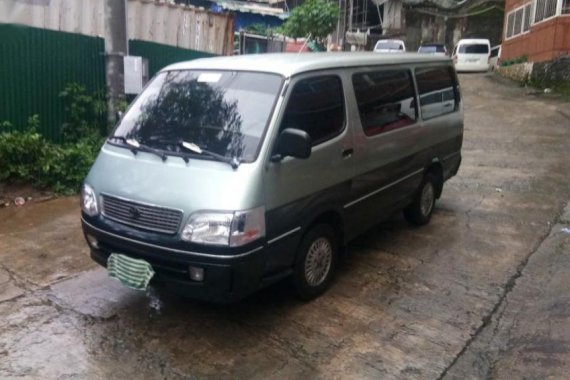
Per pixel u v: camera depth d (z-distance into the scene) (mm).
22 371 3455
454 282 4734
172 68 4789
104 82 8289
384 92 5125
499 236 5852
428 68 6039
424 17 35656
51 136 7742
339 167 4430
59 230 5797
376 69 5070
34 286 4566
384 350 3703
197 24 10578
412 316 4156
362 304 4340
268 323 4047
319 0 22266
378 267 5051
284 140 3762
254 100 4062
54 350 3684
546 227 6098
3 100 7117
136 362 3559
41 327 3959
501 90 20016
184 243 3572
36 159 7031
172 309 4234
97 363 3549
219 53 11312
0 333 3873
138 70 7730
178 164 3846
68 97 7812
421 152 5793
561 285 4617
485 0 33656
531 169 8859
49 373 3441
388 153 5137
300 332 3922
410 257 5289
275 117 3898
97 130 7996
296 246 4074
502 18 33875
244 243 3559
